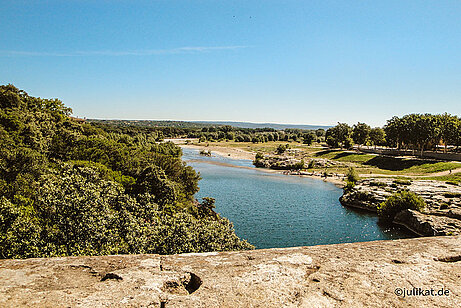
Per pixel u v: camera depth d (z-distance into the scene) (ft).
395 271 12.87
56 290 10.77
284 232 173.88
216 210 215.31
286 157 499.10
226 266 13.46
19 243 49.98
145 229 64.08
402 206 190.90
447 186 238.68
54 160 168.04
